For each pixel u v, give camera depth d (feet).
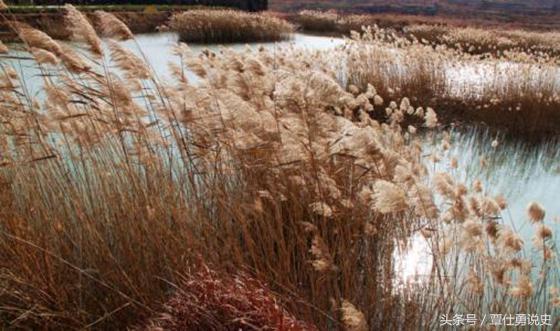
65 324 9.62
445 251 10.30
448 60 33.81
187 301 8.54
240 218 11.10
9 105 12.71
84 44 11.93
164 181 12.14
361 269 11.10
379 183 8.41
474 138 27.48
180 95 12.68
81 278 10.52
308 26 94.02
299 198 12.05
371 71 33.14
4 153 12.53
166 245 10.70
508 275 10.46
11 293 9.64
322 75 10.05
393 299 10.29
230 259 10.89
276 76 12.91
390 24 89.04
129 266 10.71
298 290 10.12
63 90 12.46
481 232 8.84
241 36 71.05
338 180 12.12
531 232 15.89
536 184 20.94
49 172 12.04
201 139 12.41
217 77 13.24
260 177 12.44
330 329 9.70
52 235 10.84
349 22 90.27
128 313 10.21
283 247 10.54
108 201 11.48
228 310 8.06
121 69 11.91
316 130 10.52
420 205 9.11
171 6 99.30
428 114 15.89
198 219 11.68
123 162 12.47
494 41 56.70
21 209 11.12
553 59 31.17
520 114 28.25
